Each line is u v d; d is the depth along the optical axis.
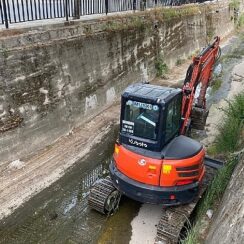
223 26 31.88
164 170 6.88
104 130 12.20
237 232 4.91
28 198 8.47
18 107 9.62
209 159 9.10
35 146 10.38
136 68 16.22
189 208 7.27
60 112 11.20
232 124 10.84
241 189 6.14
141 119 6.99
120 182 7.36
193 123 11.71
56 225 7.69
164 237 6.77
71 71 11.50
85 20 12.16
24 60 9.60
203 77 10.84
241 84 17.59
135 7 16.62
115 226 7.68
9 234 7.40
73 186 9.08
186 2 24.03
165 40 19.19
